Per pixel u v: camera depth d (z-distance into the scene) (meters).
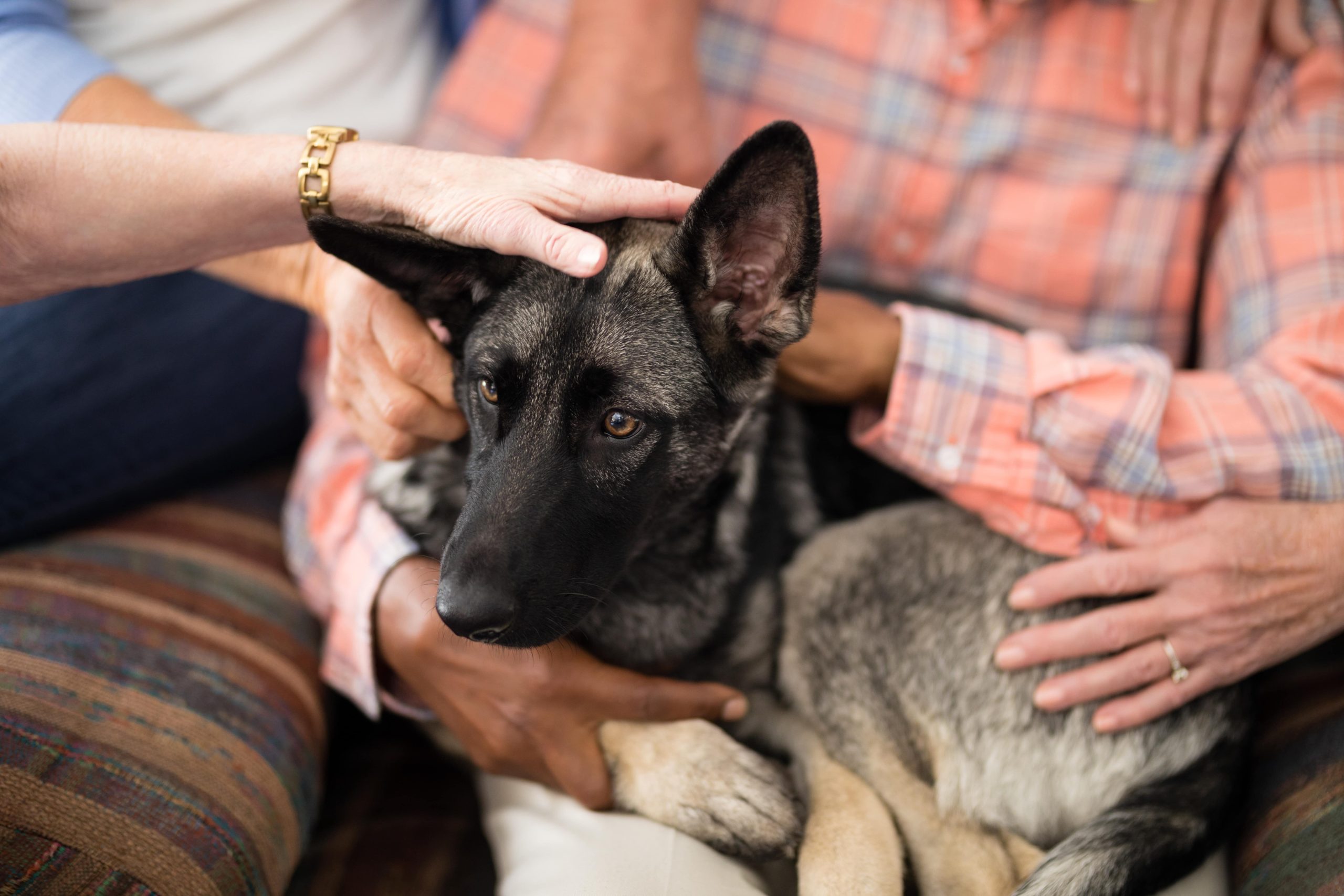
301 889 2.03
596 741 2.01
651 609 2.15
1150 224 2.67
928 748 2.11
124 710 1.88
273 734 2.05
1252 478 1.98
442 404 1.95
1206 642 1.93
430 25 3.21
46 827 1.61
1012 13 2.63
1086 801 2.03
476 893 2.04
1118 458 1.98
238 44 2.58
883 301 2.61
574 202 1.65
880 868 1.87
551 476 1.73
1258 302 2.39
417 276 1.79
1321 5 2.51
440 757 2.48
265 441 2.86
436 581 2.06
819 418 2.54
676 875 1.83
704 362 1.88
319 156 1.70
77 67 2.04
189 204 1.74
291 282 2.13
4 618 1.99
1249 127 2.60
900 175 2.80
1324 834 1.75
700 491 2.05
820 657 2.22
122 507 2.53
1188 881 1.89
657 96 2.52
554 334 1.75
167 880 1.65
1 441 2.26
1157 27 2.58
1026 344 2.12
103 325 2.40
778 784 1.98
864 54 2.77
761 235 1.78
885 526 2.29
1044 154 2.71
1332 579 1.93
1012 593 1.99
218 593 2.34
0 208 1.71
